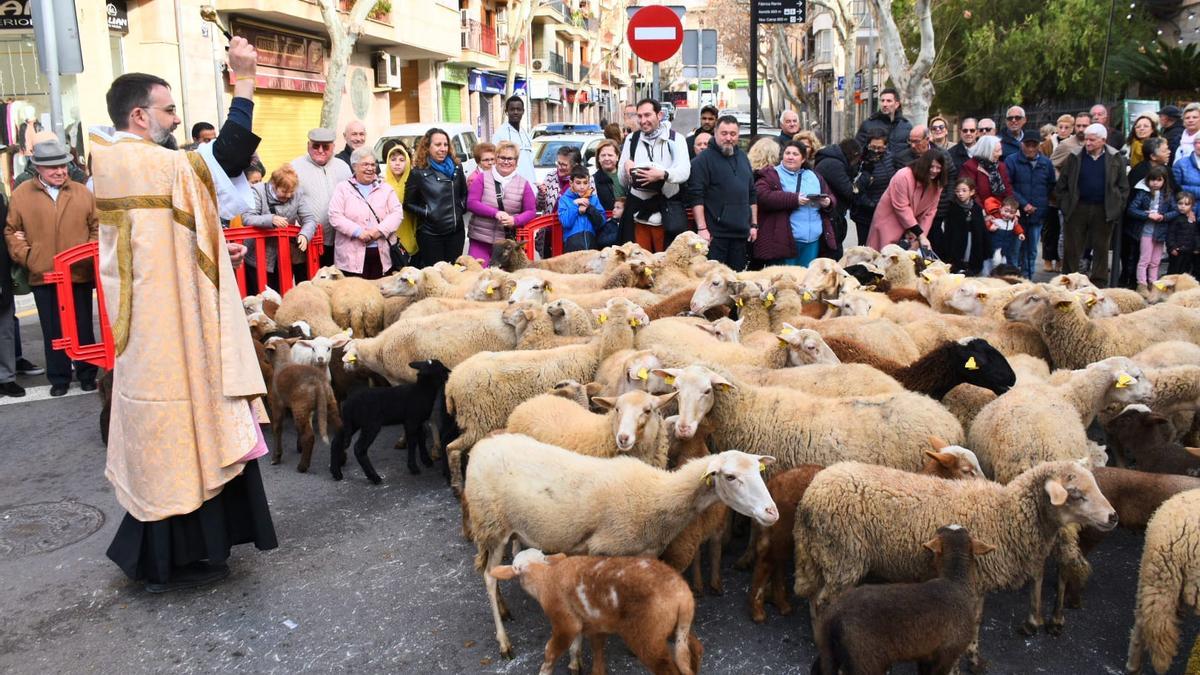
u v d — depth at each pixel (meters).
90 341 8.35
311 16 23.20
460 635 4.32
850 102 36.81
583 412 5.21
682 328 6.58
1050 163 12.56
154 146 4.38
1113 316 7.40
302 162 9.25
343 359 6.89
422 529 5.45
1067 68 26.67
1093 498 3.89
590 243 11.11
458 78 40.38
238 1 20.69
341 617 4.48
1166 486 4.47
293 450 6.95
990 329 7.06
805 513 4.24
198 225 4.41
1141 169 12.30
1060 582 4.25
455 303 7.87
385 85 31.12
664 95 41.97
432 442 7.07
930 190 10.03
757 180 10.10
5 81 14.91
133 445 4.46
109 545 5.23
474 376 5.77
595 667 3.87
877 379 5.47
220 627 4.40
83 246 7.91
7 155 13.94
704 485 4.17
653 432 4.83
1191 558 3.74
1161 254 12.34
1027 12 29.52
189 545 4.66
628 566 3.74
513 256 9.73
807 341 5.93
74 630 4.39
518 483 4.30
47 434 7.28
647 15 9.46
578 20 66.31
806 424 4.98
